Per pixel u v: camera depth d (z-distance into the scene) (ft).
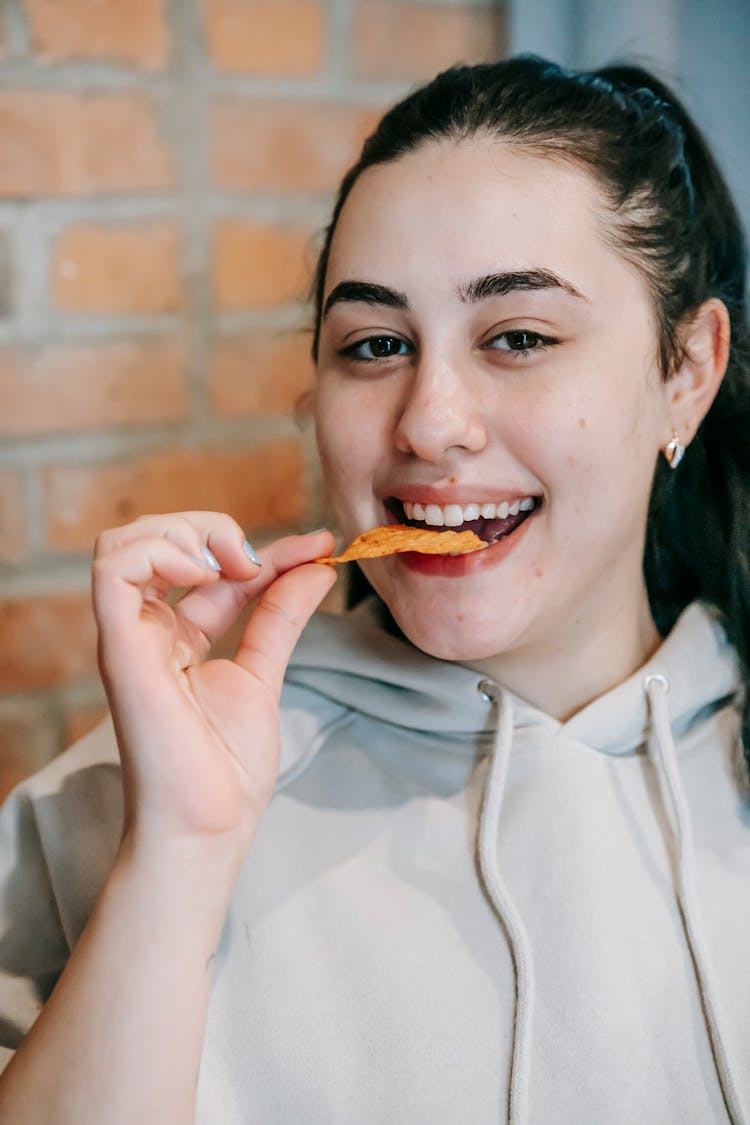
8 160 3.55
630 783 2.55
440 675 2.61
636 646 2.73
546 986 2.28
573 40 4.15
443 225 2.25
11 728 3.86
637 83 2.89
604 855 2.40
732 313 2.95
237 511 4.04
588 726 2.54
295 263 3.96
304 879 2.44
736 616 2.81
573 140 2.36
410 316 2.32
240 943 2.36
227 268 3.88
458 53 4.05
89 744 2.80
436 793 2.58
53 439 3.76
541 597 2.38
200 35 3.69
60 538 3.83
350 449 2.44
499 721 2.52
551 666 2.59
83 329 3.74
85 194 3.66
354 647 2.72
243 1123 2.23
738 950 2.39
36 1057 1.94
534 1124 2.19
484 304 2.27
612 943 2.31
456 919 2.37
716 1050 2.27
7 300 3.63
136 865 2.02
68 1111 1.90
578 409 2.27
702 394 2.69
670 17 4.14
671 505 2.87
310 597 2.34
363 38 3.90
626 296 2.38
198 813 2.03
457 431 2.24
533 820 2.44
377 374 2.44
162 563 2.09
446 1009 2.27
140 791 2.03
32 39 3.51
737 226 2.99
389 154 2.38
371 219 2.34
